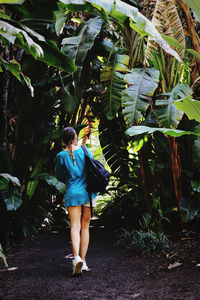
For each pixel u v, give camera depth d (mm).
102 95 4809
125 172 6344
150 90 4121
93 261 3900
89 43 4617
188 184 4828
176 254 3895
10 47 4457
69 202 3408
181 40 4191
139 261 3783
